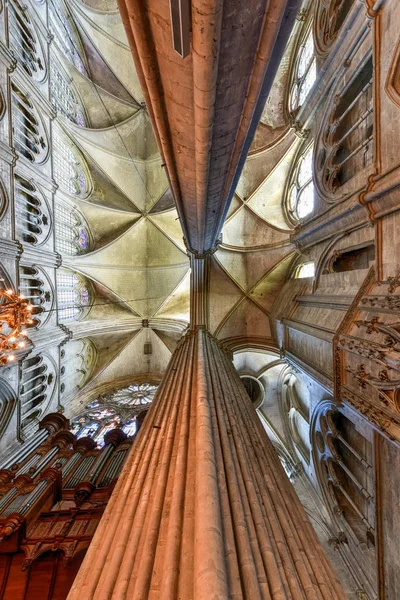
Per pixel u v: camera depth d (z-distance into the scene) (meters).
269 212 13.24
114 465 8.68
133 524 3.16
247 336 13.23
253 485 3.74
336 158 8.55
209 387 6.16
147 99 3.71
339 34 7.62
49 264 11.59
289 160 12.30
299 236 10.09
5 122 9.12
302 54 11.22
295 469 11.94
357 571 7.09
